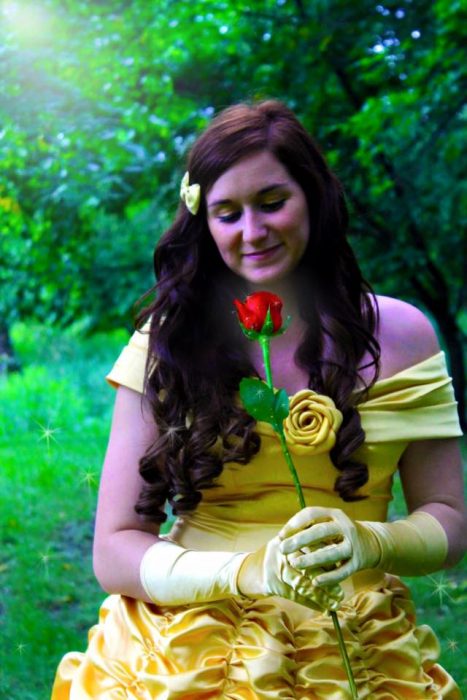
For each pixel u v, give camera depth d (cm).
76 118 784
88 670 200
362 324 204
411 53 735
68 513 632
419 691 190
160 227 1155
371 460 201
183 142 817
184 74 844
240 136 194
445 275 958
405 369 207
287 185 195
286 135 195
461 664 385
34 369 1252
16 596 487
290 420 194
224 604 192
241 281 211
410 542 191
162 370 205
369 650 191
